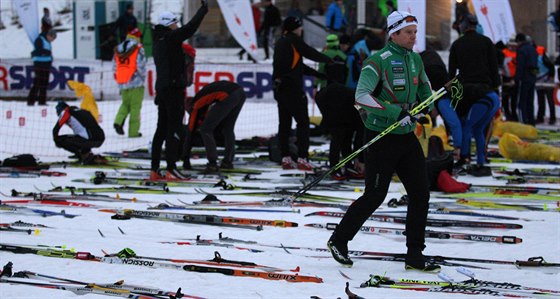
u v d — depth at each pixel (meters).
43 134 28.89
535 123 34.56
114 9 43.78
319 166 20.92
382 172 10.44
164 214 13.88
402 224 13.49
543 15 46.25
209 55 44.81
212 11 45.06
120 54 27.89
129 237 12.44
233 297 8.99
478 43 19.81
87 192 17.03
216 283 9.64
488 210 15.06
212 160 20.17
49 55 37.16
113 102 39.31
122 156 23.53
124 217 13.84
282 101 20.36
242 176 19.73
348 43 26.92
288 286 9.51
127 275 10.02
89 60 39.81
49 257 10.98
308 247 11.83
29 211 14.37
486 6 30.48
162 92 18.28
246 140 26.39
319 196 16.08
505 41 30.61
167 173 18.94
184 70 18.27
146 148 25.39
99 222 13.57
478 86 19.64
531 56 31.92
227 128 20.77
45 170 20.66
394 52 10.52
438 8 44.97
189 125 20.48
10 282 9.52
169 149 18.80
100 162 21.86
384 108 10.15
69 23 48.53
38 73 36.94
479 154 20.14
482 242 12.23
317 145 26.50
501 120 30.84
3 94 39.12
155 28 18.38
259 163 22.25
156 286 9.48
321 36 44.41
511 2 46.38
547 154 23.36
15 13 48.75
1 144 26.30
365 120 10.59
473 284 9.53
